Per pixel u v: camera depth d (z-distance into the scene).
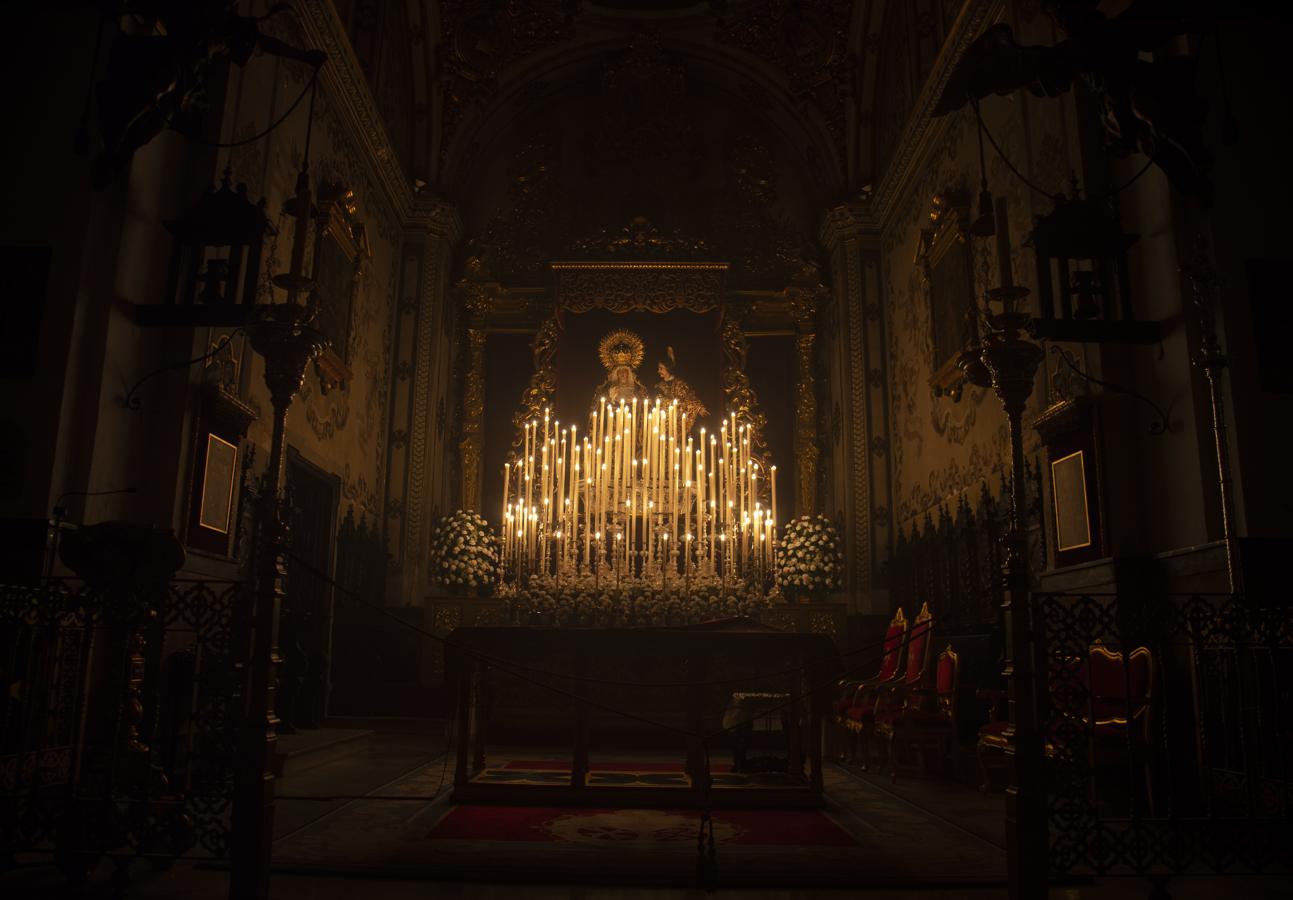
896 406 12.74
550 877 4.77
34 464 5.81
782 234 14.84
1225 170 6.68
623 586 11.24
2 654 5.09
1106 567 6.83
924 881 4.75
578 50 14.39
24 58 6.43
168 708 6.41
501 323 14.58
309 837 5.60
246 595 4.63
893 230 12.90
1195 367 6.43
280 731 9.12
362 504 11.84
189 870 4.84
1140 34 6.36
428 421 13.01
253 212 6.66
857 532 12.88
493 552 12.62
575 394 14.29
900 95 12.51
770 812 6.66
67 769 5.20
